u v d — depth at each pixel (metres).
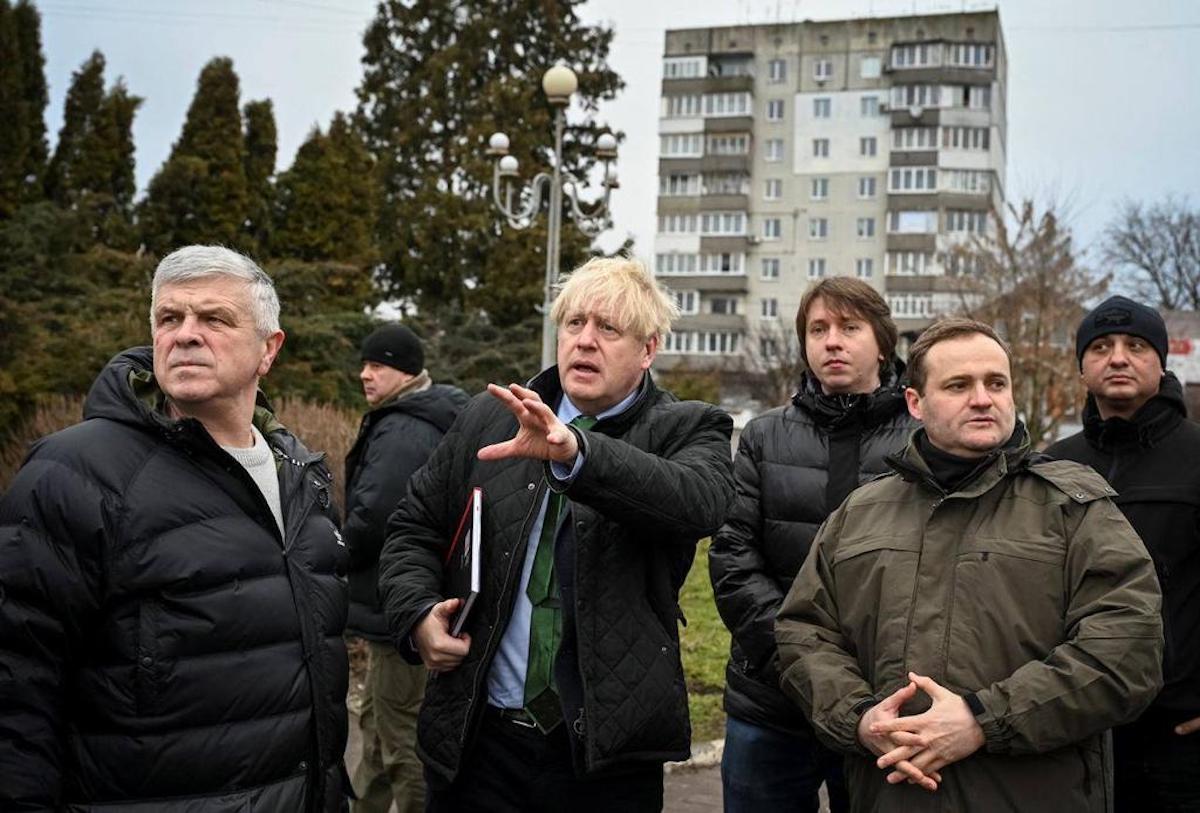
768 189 55.50
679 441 2.63
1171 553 2.97
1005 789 2.19
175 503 2.12
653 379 2.78
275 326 2.46
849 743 2.32
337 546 2.49
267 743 2.16
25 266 14.26
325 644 2.34
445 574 2.70
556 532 2.49
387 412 4.29
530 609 2.51
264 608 2.20
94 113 21.36
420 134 27.70
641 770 2.51
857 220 54.28
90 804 2.03
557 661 2.41
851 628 2.49
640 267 2.66
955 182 52.50
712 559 3.17
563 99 13.05
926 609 2.33
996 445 2.40
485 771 2.52
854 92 54.44
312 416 8.95
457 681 2.52
